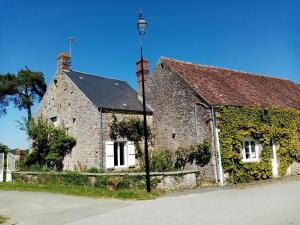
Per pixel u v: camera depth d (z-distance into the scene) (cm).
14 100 4016
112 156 1869
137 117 2038
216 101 1659
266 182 1578
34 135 2125
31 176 1767
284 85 2445
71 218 872
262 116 1781
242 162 1628
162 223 775
